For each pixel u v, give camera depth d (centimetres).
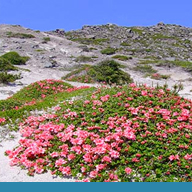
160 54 5509
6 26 6044
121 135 753
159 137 768
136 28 8725
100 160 689
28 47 4547
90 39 7056
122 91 1017
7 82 2241
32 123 937
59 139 805
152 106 929
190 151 719
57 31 8069
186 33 8744
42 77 2791
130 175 651
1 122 988
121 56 4425
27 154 744
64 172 665
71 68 3491
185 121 847
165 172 660
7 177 673
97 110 920
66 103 1048
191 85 2652
